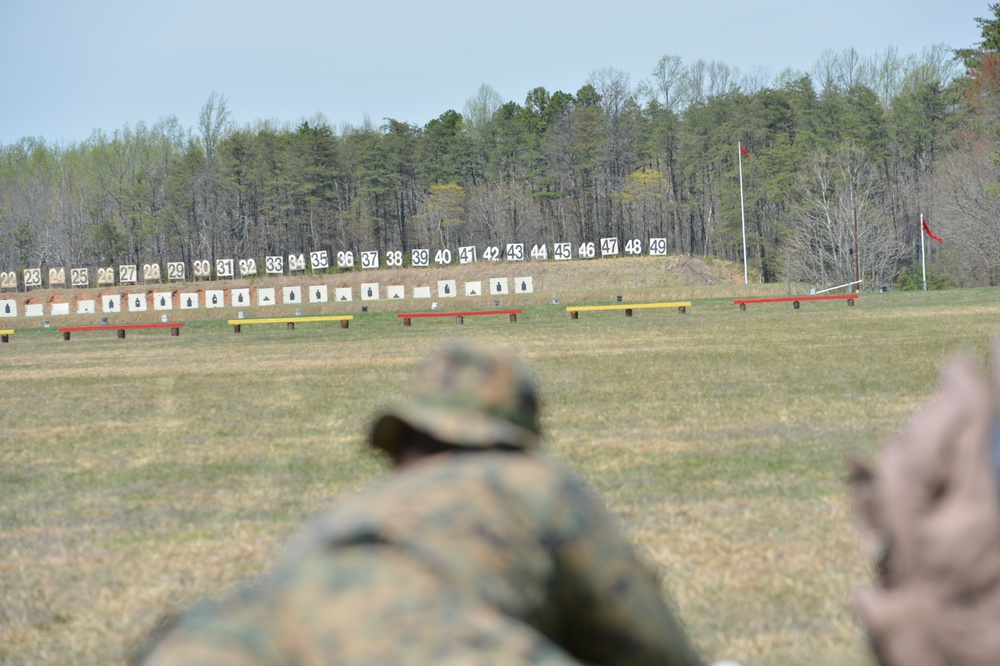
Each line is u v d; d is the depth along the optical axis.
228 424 30.16
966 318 59.94
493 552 2.28
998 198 127.06
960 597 1.96
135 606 13.19
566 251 165.25
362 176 198.62
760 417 26.80
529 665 1.82
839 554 13.95
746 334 55.78
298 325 88.56
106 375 48.47
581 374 39.19
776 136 178.00
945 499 2.01
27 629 12.41
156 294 148.12
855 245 121.56
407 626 1.88
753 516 16.31
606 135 198.75
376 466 22.50
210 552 15.77
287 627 1.94
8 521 18.44
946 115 172.50
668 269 159.88
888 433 23.69
